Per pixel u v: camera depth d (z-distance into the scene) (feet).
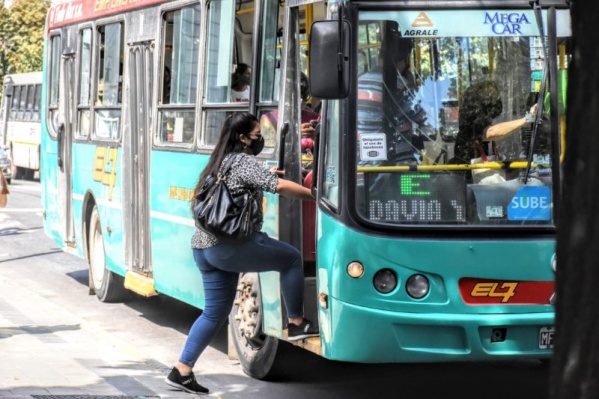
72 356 33.12
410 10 25.31
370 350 24.99
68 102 49.96
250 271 27.66
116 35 43.34
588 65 12.59
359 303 24.91
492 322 24.75
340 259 25.12
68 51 49.73
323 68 24.11
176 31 37.04
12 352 33.22
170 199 36.27
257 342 31.12
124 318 42.29
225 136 27.73
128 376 30.25
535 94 25.44
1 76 208.44
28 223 82.84
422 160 25.27
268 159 29.53
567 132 12.84
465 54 25.38
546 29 25.44
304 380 31.14
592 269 12.45
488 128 25.39
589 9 12.56
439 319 24.66
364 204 25.09
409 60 25.30
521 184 25.36
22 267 58.39
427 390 29.86
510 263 24.94
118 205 42.39
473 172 25.32
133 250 41.06
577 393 12.45
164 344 37.06
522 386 30.25
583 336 12.46
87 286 51.11
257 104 30.50
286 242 28.76
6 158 136.98
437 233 24.95
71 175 49.60
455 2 25.39
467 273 24.82
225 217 26.96
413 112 25.32
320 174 26.25
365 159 25.14
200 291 33.76
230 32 32.63
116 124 42.83
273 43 29.76
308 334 27.58
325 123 26.14
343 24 24.20
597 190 12.47
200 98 34.35
